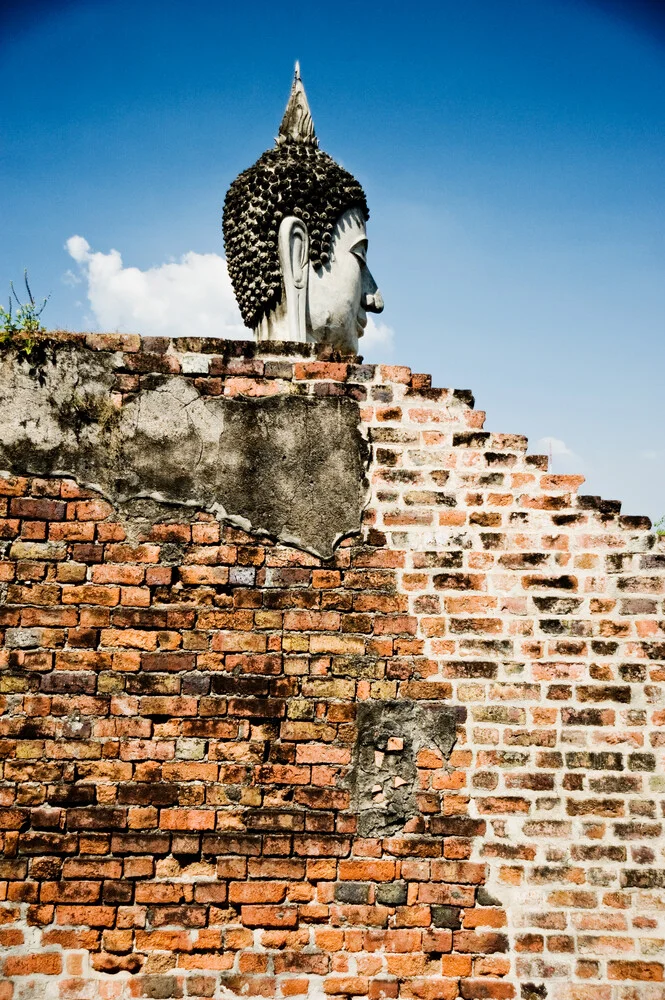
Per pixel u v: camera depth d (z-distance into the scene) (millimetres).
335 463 3873
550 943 3494
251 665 3660
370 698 3668
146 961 3393
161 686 3617
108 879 3447
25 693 3566
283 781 3574
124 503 3758
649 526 3891
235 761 3578
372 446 3908
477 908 3512
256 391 3910
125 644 3639
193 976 3393
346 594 3754
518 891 3531
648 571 3840
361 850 3535
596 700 3715
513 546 3842
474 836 3572
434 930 3486
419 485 3883
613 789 3637
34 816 3475
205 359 3914
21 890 3414
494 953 3479
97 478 3770
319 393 3932
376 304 5188
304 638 3701
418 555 3812
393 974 3439
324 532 3805
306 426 3896
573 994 3457
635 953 3498
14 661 3584
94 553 3703
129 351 3895
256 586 3734
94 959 3379
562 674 3732
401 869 3531
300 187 4934
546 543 3854
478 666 3723
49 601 3645
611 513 3895
